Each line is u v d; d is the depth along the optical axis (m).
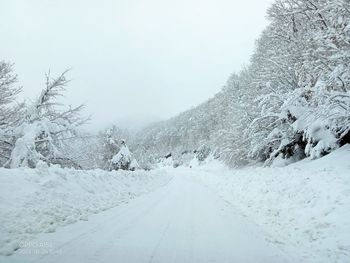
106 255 4.99
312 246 6.38
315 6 19.34
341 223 6.98
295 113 19.36
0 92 14.31
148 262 4.81
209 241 6.33
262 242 6.49
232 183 19.28
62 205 8.33
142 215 8.88
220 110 63.69
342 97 12.81
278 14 23.86
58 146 14.14
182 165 101.62
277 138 22.83
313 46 17.98
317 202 8.74
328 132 16.03
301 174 12.11
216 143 51.38
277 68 24.80
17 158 12.18
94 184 12.03
